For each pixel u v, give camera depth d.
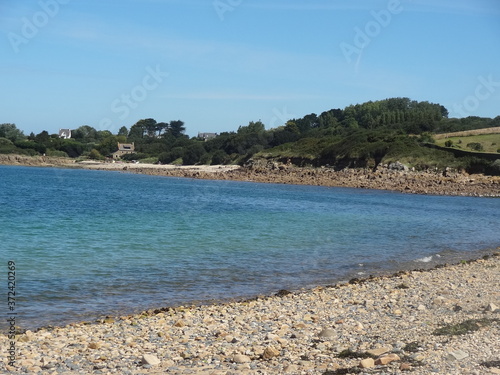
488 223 48.00
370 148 120.19
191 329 13.52
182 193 82.38
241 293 19.12
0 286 19.12
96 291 18.88
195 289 19.61
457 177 102.44
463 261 25.80
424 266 25.44
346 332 12.73
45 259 25.02
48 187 88.88
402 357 10.06
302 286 20.53
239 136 168.62
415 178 104.00
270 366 10.13
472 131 134.88
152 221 43.50
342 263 25.84
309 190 92.44
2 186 86.94
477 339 11.10
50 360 10.81
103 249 28.44
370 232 38.81
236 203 64.56
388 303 16.27
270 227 40.59
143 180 121.19
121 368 10.28
